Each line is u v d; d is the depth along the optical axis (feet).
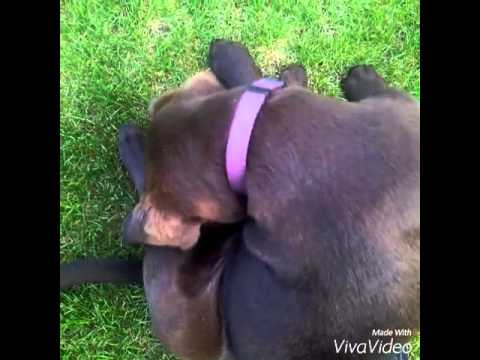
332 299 2.11
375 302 2.09
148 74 3.25
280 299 2.22
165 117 2.25
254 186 2.08
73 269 2.97
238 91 2.14
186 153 2.16
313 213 2.05
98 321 3.24
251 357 2.39
